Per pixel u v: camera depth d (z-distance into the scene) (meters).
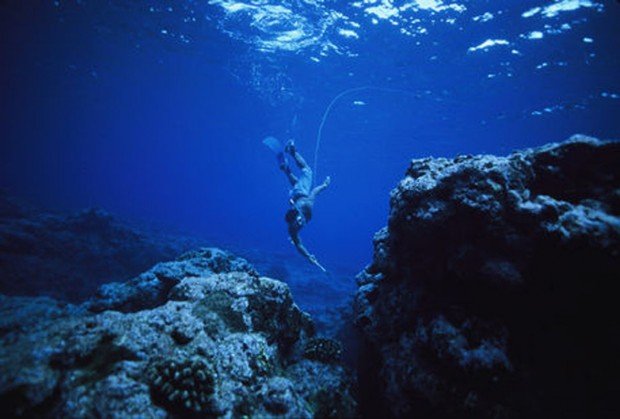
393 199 6.12
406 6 17.16
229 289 5.74
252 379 4.50
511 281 4.53
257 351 4.87
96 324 4.28
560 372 4.46
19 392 3.27
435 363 4.87
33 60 36.28
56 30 27.30
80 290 14.86
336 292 25.70
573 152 5.14
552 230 4.29
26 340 3.96
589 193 4.88
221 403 3.94
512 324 4.86
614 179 4.80
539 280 4.59
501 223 4.64
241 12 19.81
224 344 4.78
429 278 5.60
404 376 5.00
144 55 29.17
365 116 34.38
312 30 20.55
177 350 4.30
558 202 4.55
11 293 12.85
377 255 6.73
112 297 7.09
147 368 3.92
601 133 31.22
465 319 4.91
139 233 19.62
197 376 3.93
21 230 15.50
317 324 14.30
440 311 5.19
